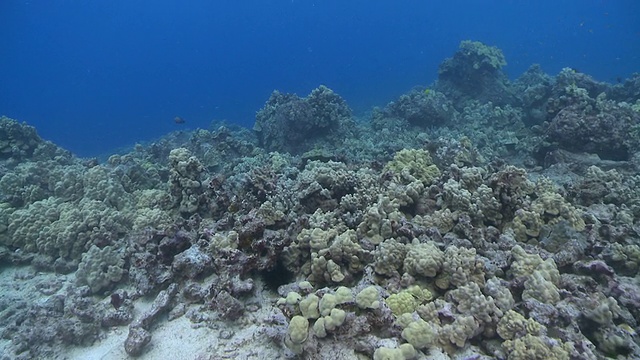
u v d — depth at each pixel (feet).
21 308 32.76
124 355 25.41
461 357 21.02
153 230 34.73
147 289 30.25
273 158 64.75
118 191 45.83
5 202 45.98
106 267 33.96
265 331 24.04
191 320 27.27
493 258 27.17
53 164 55.42
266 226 32.76
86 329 27.89
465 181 35.32
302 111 79.56
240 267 28.37
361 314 22.40
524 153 62.34
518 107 96.17
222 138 79.15
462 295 23.34
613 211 34.17
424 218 32.48
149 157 75.15
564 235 28.37
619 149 51.31
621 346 20.42
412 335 20.66
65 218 40.09
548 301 22.86
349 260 27.61
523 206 31.89
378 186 37.96
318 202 36.40
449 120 89.30
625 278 25.89
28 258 39.09
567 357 19.33
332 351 21.39
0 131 65.46
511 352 20.25
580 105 55.88
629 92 81.10
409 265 25.70
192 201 39.86
